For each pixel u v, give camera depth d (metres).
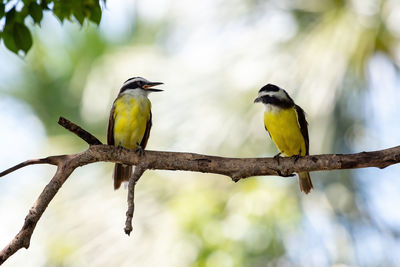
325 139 12.71
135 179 8.70
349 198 13.98
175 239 13.14
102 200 13.73
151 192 13.74
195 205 13.50
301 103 12.78
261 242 14.34
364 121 12.96
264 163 8.94
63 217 13.81
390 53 12.69
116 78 15.90
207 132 13.24
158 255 12.94
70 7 9.53
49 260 13.55
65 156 8.77
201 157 8.96
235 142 13.15
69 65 22.17
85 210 13.65
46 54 22.31
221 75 13.53
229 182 14.26
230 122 13.20
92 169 14.52
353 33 12.78
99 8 9.58
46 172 16.94
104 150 8.93
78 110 21.06
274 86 11.64
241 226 13.88
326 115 12.72
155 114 13.74
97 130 17.00
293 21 13.52
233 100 13.30
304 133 11.68
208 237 13.47
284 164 8.88
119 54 16.36
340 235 14.23
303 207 14.16
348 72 12.76
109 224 13.33
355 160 8.66
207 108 13.40
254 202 14.04
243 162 8.96
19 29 9.27
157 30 15.97
